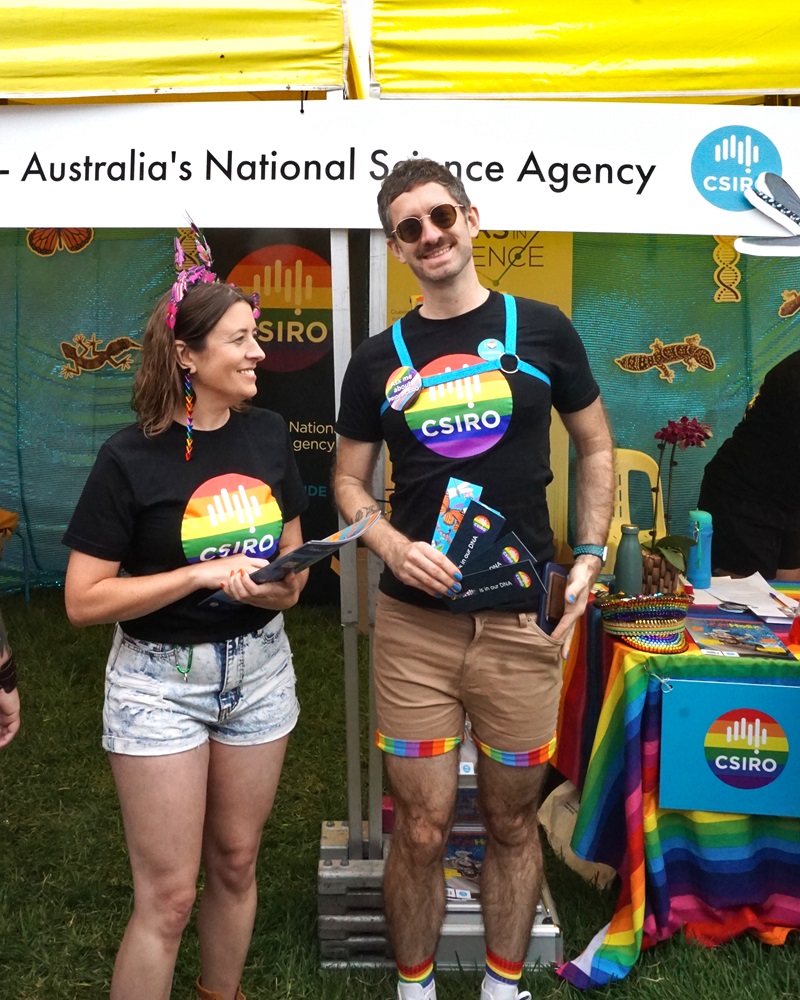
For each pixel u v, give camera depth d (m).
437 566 1.80
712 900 2.41
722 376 4.74
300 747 3.68
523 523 1.91
